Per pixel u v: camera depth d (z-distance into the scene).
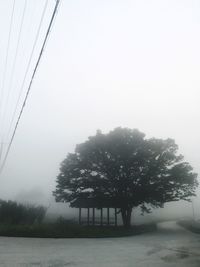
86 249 18.20
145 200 43.12
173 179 42.88
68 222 28.64
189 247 20.61
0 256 14.02
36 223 28.28
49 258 14.20
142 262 14.11
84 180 43.91
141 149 43.19
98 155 43.88
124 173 43.84
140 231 39.00
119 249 18.89
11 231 23.98
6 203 30.31
